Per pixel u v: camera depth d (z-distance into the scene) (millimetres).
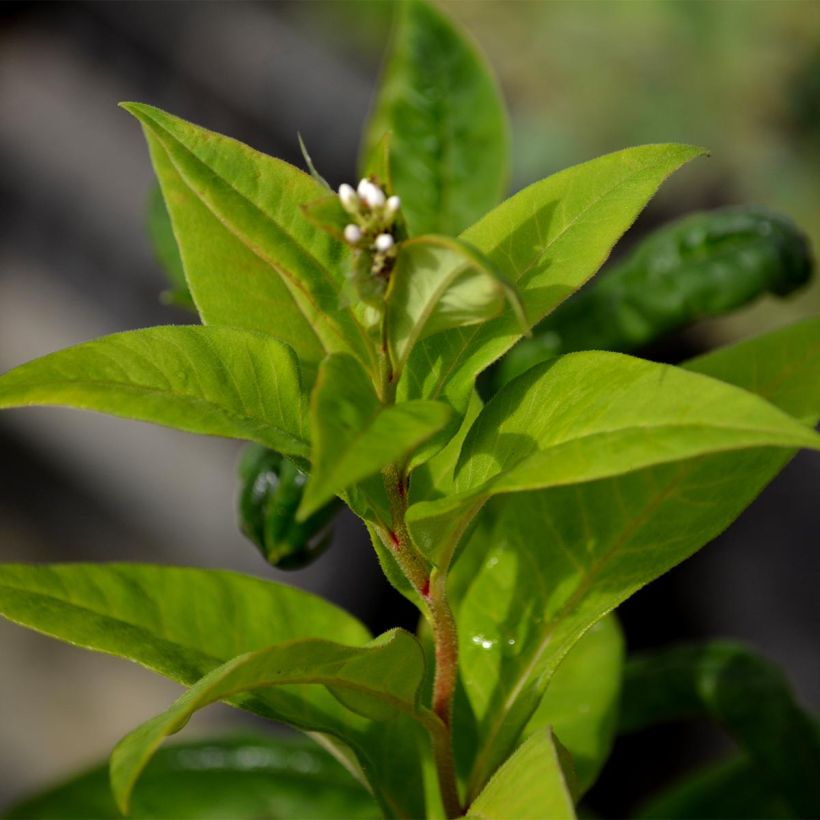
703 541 528
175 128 487
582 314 606
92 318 1434
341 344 501
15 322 1442
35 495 1396
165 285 1434
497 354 490
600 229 489
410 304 468
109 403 458
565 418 460
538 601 538
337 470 426
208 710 1328
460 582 562
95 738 1384
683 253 602
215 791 623
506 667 537
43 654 1446
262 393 475
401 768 537
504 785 465
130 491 1362
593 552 536
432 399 491
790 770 614
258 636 529
